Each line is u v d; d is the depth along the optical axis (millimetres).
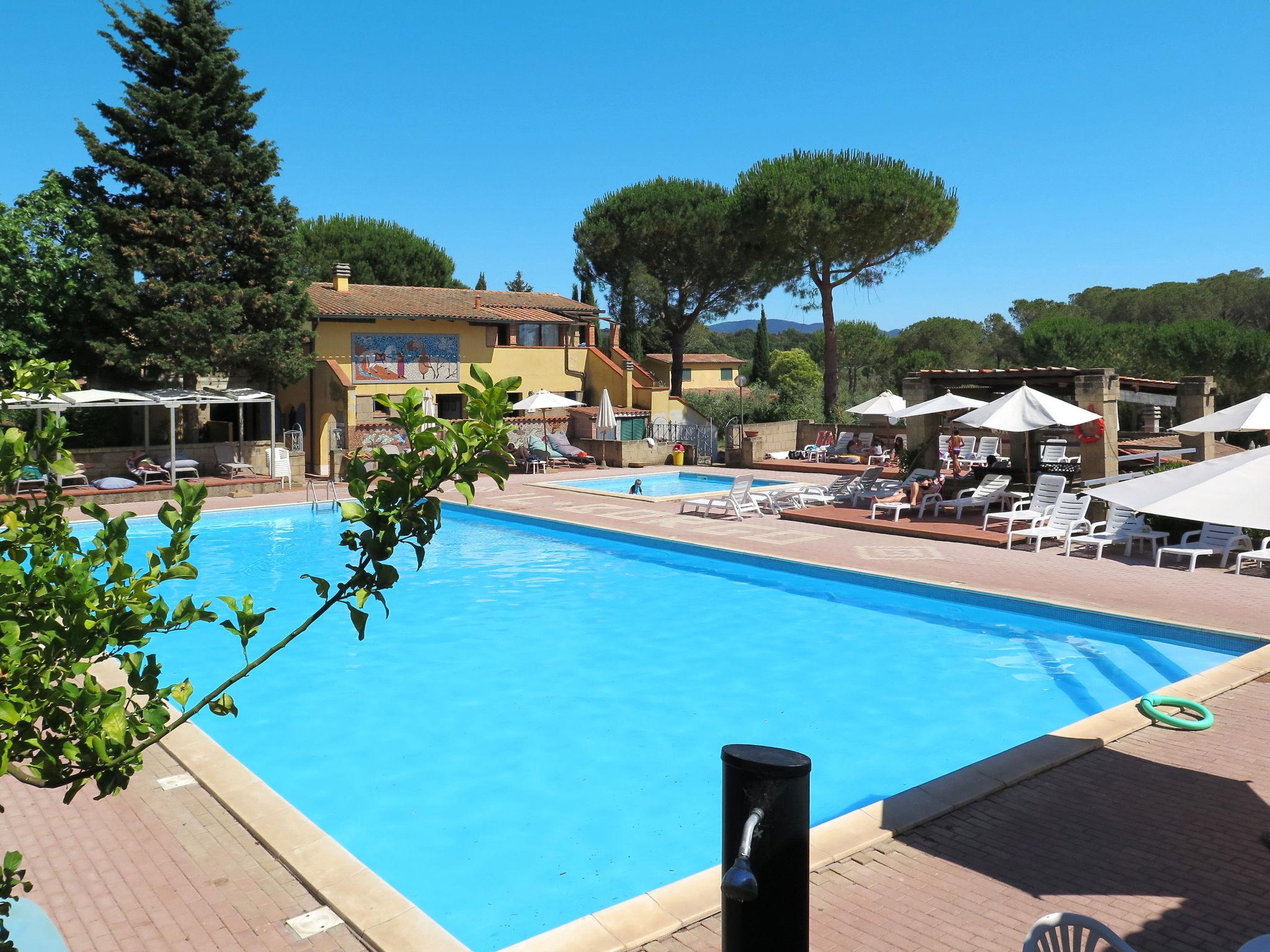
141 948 5195
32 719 2707
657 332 57750
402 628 13695
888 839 6398
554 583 16516
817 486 24766
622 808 8016
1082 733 8227
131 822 6777
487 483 28375
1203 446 20984
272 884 5902
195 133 26547
